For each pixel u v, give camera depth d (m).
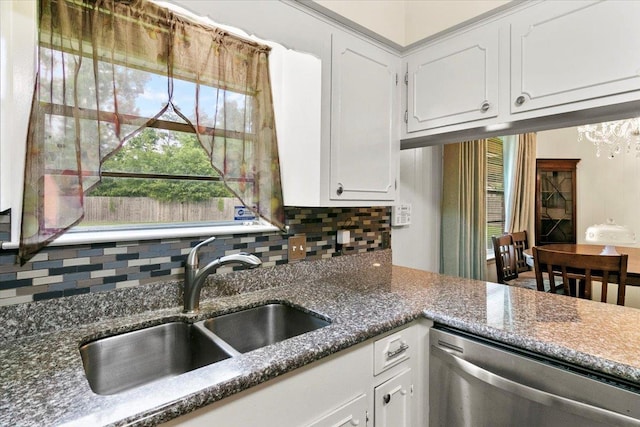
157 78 1.16
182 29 1.22
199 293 1.20
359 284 1.58
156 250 1.18
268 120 1.48
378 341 1.07
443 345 1.15
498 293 1.41
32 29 0.94
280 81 1.53
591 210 4.20
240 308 1.26
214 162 1.32
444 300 1.31
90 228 1.11
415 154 2.44
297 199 1.50
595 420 0.83
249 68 1.42
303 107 1.46
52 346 0.89
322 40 1.38
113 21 1.06
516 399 0.98
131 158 1.20
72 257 1.02
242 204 1.50
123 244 1.11
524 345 0.95
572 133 4.24
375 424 1.06
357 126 1.53
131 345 1.05
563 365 0.90
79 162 1.00
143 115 1.13
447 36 1.58
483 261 2.97
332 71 1.42
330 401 0.93
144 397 0.66
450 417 1.14
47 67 0.95
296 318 1.27
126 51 1.09
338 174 1.45
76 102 1.00
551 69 1.26
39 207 0.95
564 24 1.23
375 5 1.56
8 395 0.67
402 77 1.77
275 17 1.22
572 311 1.17
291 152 1.52
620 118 1.31
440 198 2.72
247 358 0.82
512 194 3.69
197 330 1.10
